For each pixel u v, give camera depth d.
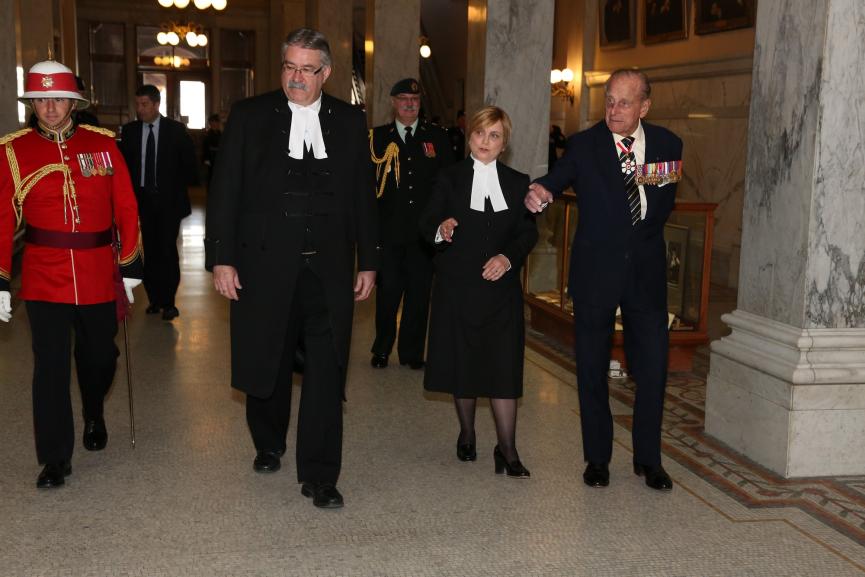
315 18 14.29
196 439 4.77
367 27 12.67
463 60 25.42
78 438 4.76
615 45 14.58
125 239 4.27
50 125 4.05
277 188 3.81
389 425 5.11
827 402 4.35
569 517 3.86
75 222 4.07
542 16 7.58
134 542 3.51
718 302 9.84
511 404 4.28
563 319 7.05
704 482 4.30
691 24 12.13
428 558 3.44
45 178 4.02
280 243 3.81
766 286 4.63
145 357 6.49
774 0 4.51
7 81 10.02
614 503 4.02
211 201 3.84
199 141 27.36
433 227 4.16
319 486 3.91
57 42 15.98
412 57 12.16
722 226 11.30
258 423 4.29
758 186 4.68
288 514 3.82
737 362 4.73
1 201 4.00
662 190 4.06
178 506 3.88
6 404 5.31
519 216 4.25
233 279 3.84
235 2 27.33
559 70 17.44
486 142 4.21
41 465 4.33
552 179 4.05
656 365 4.15
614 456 4.66
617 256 4.06
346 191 3.90
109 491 4.03
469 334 4.20
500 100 7.61
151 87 7.50
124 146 7.55
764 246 4.64
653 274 4.12
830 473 4.39
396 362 6.58
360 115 3.95
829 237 4.33
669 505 4.01
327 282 3.86
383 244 6.16
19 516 3.74
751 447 4.62
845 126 4.26
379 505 3.94
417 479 4.28
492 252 4.20
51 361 4.07
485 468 4.45
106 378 4.46
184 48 28.30
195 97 28.52
